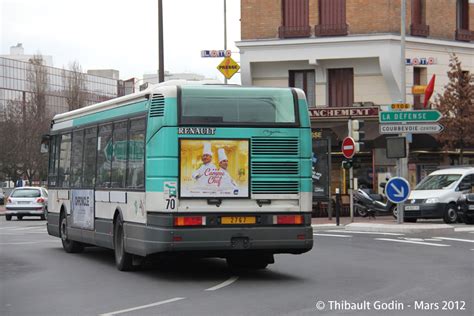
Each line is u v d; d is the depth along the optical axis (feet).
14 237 93.40
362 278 49.96
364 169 134.10
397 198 92.17
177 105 49.08
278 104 50.57
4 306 39.99
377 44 130.00
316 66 134.41
